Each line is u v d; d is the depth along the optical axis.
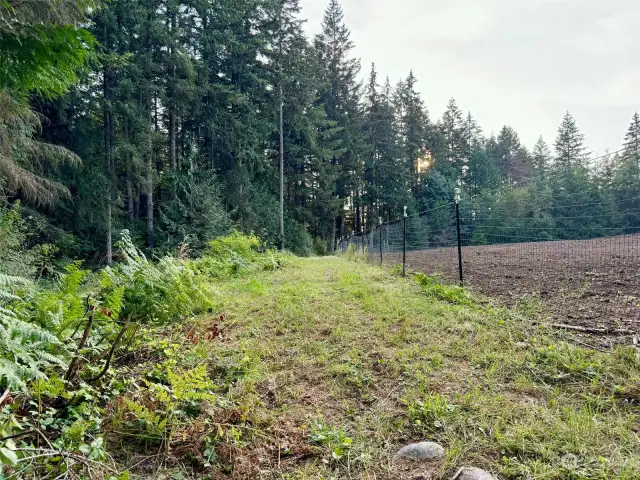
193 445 1.70
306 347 2.98
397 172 29.16
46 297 2.80
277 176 21.92
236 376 2.45
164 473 1.55
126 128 13.29
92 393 1.97
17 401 1.76
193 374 2.07
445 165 33.31
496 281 5.48
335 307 4.19
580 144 40.59
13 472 1.27
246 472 1.55
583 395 2.05
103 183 12.38
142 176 13.91
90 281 5.39
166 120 17.83
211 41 17.09
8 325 1.84
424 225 12.91
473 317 3.59
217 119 17.38
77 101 11.93
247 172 18.70
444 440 1.74
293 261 10.02
